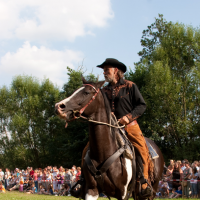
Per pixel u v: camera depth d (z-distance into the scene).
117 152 4.28
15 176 22.84
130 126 4.88
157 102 25.81
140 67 30.64
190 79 26.83
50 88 40.41
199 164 12.56
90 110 4.12
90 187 4.20
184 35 28.25
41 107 38.41
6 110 40.16
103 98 4.36
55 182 16.67
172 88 25.45
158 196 12.49
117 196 4.36
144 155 4.78
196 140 25.17
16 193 17.89
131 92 4.81
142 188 4.71
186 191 11.89
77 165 30.50
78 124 30.36
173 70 28.47
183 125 25.41
